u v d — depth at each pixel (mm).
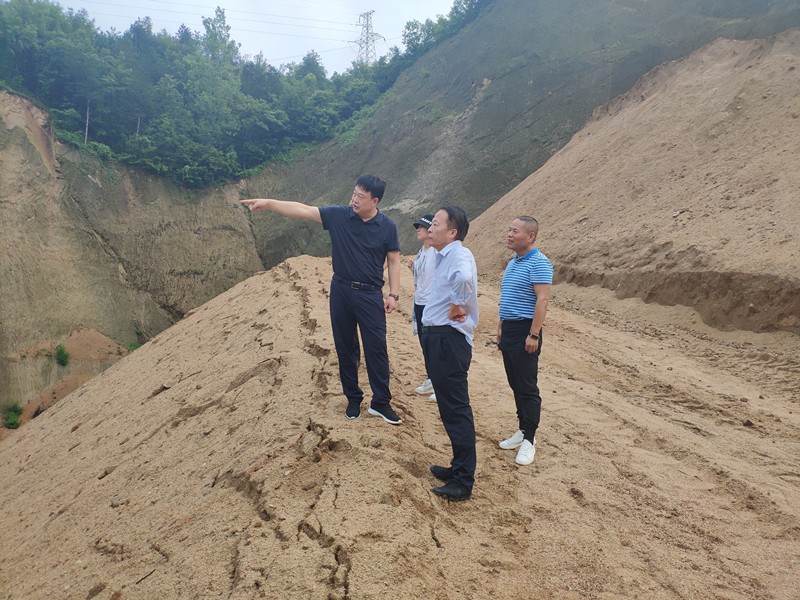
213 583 2830
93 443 7621
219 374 7230
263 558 2887
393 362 6648
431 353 3699
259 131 57562
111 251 41438
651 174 18781
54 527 5109
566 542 3461
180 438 5574
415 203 43531
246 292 13945
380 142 52906
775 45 20422
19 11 49375
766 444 5969
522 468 4398
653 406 7098
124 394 9898
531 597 2896
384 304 4570
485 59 51156
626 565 3320
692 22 40219
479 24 55969
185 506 3969
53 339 34438
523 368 4461
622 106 28375
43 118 42156
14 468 9203
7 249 35500
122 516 4426
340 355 4535
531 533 3520
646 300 13445
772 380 8945
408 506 3344
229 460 4355
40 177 39219
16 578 4402
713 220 13781
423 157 47500
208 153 50438
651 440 5418
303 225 46969
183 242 45438
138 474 5215
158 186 46906
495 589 2879
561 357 9312
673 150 19203
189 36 67000
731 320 11234
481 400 5879
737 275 11320
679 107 21562
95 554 3996
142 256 42875
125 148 48062
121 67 50344
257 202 4359
